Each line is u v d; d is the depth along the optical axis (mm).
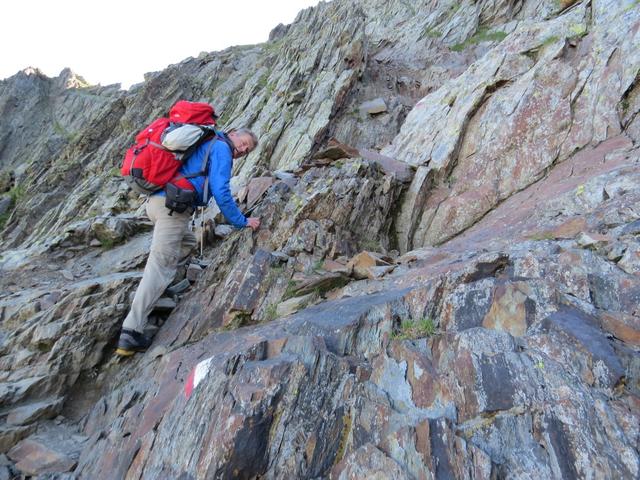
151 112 27781
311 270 5473
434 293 3928
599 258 3713
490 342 3209
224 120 23984
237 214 4965
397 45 24703
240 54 34406
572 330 3096
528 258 3951
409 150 8648
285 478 3100
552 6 19344
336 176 6758
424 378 3209
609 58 6789
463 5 24844
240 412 3289
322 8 27250
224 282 5613
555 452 2568
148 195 5023
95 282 5914
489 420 2844
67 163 28016
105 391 5211
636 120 6086
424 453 2732
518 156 6910
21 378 5027
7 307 5973
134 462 3740
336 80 17641
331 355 3625
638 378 2828
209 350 4680
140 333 5164
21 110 56156
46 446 4414
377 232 6570
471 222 6668
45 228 22312
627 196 4562
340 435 3234
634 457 2396
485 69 8641
